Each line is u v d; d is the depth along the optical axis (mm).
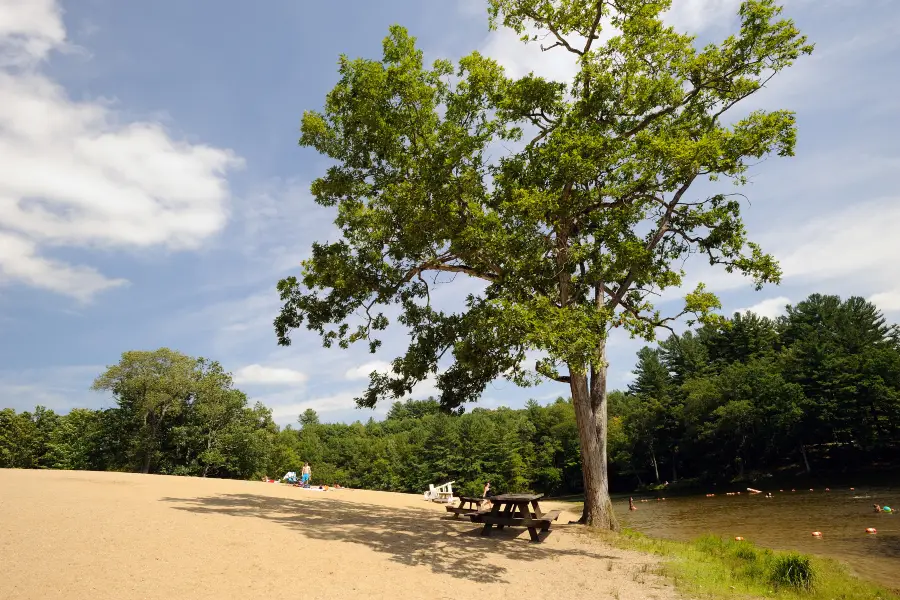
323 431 121188
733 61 17562
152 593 6281
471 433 77125
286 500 19125
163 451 61656
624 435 72625
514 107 18250
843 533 19750
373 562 9219
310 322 19328
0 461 72000
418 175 15812
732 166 16609
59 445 71375
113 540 9047
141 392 60500
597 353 12945
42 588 6141
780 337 71750
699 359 73062
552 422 86250
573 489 83500
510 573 9492
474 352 16312
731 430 59094
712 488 58094
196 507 14453
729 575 10641
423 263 18375
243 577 7395
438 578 8578
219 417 63062
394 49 15992
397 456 84188
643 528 25469
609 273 15469
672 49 17703
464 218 15953
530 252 14664
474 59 16812
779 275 16891
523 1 18266
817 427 53125
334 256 17500
